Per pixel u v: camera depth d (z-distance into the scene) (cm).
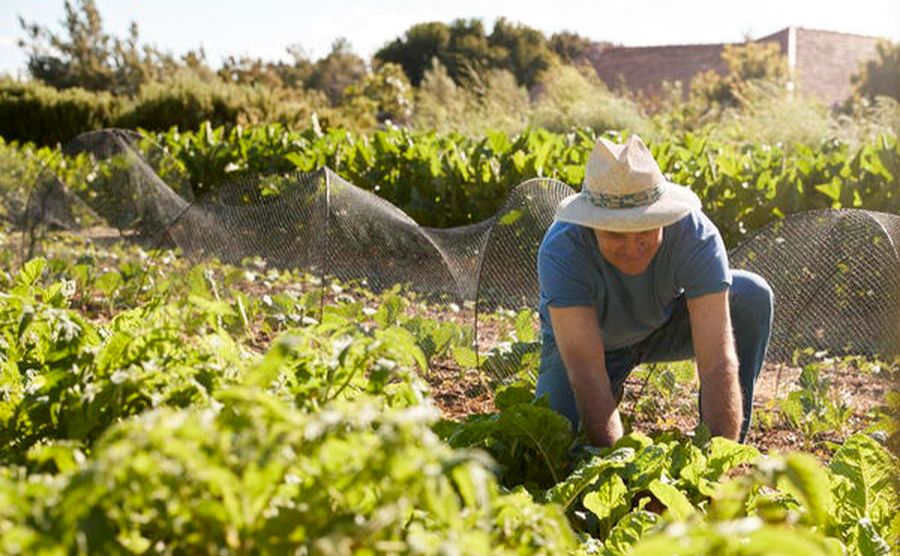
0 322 284
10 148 1335
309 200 834
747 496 286
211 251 862
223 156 1309
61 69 3919
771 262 638
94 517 131
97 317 774
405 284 875
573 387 350
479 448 345
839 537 278
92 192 1098
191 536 140
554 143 1121
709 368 347
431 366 626
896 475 282
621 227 329
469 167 1083
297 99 2712
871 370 584
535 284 662
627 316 367
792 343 649
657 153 1020
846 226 611
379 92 3145
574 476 292
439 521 183
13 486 141
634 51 4081
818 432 501
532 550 165
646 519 261
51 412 214
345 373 205
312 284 827
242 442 135
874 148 913
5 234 1120
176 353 220
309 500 141
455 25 5072
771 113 1642
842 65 3912
